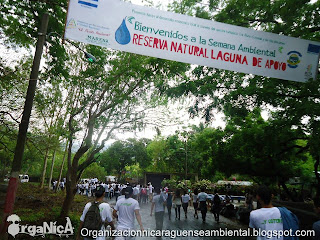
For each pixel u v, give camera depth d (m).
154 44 5.70
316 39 7.71
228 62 5.90
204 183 29.86
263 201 3.24
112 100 10.95
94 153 11.35
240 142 13.89
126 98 10.60
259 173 15.05
